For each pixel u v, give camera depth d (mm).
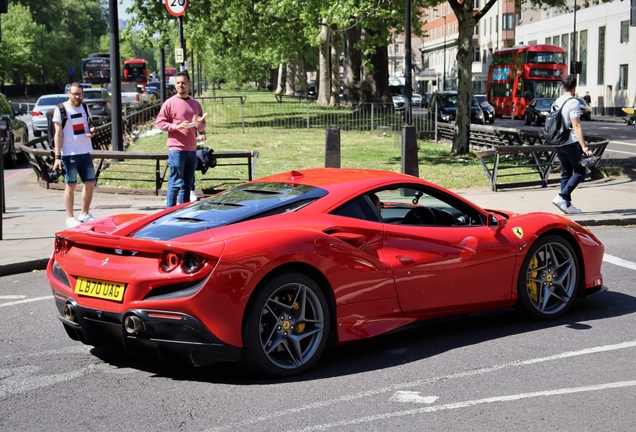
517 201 13133
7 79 92750
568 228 6578
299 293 5082
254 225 5133
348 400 4621
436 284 5789
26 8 93875
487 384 4891
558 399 4594
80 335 5285
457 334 6148
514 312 6828
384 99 41219
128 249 4922
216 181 16188
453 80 100688
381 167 19438
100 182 16188
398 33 32938
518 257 6266
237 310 4754
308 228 5230
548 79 49938
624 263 8828
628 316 6598
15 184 17375
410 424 4219
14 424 4332
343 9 21016
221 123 33625
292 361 5098
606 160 18812
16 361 5562
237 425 4246
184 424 4277
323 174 6086
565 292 6586
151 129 31422
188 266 4715
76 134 10758
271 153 23078
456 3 21844
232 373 5195
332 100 52750
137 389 4902
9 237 10234
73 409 4559
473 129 24109
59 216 12023
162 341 4742
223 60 84188
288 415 4379
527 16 78188
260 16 37062
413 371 5191
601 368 5188
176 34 39438
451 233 5938
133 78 74438
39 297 7578
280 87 84750
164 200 13938
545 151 15453
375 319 5500
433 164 19812
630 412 4367
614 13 57250
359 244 5418
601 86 59500
